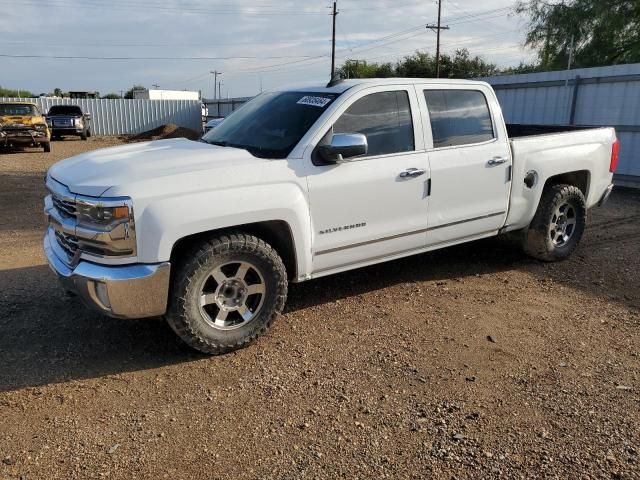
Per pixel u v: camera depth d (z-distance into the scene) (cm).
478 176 539
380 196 475
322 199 443
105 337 446
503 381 379
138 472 290
